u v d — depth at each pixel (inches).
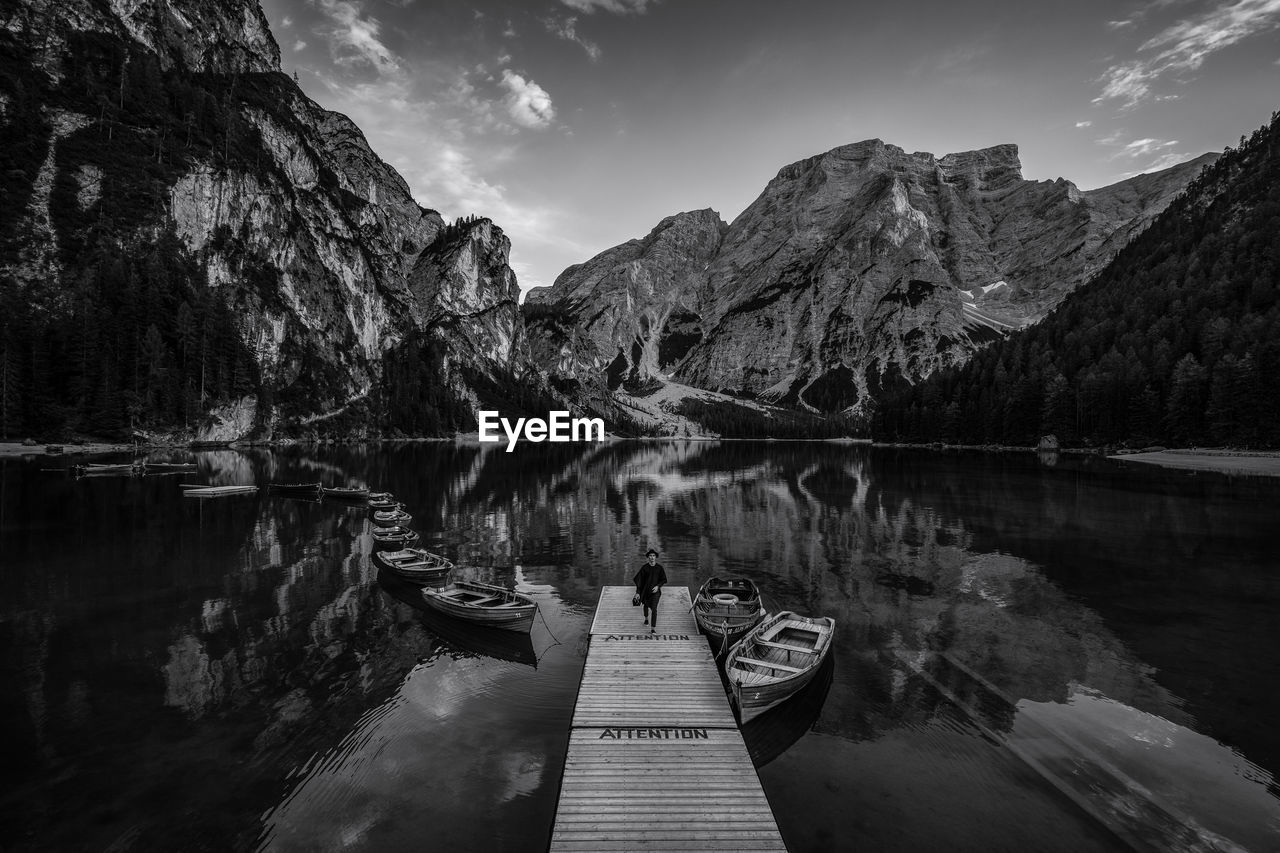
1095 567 1168.8
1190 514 1753.2
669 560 1235.9
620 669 648.4
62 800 436.1
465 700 603.8
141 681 642.8
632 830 386.3
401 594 973.8
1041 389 5521.7
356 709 583.2
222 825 409.1
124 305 4399.6
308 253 6904.5
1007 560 1229.1
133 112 5669.3
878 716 574.9
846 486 2613.2
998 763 493.4
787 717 570.6
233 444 4793.3
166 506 1793.8
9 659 700.0
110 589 986.7
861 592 1011.9
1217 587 1028.5
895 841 394.6
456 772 474.6
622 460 4662.9
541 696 613.3
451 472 3176.7
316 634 789.2
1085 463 3786.9
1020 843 393.4
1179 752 513.3
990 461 4153.5
